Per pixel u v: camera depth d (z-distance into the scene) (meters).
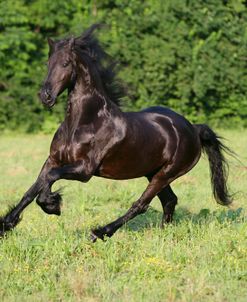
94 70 11.17
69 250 10.78
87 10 30.06
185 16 30.20
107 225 11.67
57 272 10.15
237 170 20.95
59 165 11.24
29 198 10.94
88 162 11.10
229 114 31.42
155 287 9.45
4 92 29.31
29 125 29.56
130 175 12.06
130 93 12.09
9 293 9.43
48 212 10.69
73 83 11.01
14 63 29.06
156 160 12.34
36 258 10.62
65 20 29.88
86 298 9.20
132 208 12.22
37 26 30.06
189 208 15.37
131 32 29.52
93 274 9.99
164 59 29.28
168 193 13.11
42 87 10.66
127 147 11.59
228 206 14.20
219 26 30.48
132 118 11.89
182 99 30.09
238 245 11.22
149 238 11.84
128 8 29.80
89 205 15.48
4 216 10.80
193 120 30.78
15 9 29.09
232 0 31.08
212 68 29.89
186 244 11.54
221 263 10.45
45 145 26.64
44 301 9.12
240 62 30.61
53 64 10.73
